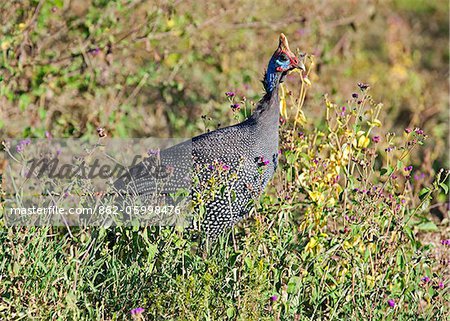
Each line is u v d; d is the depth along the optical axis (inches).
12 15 569.6
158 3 608.7
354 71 761.0
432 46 916.6
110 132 569.3
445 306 405.7
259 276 367.6
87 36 601.0
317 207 415.5
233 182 418.6
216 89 634.8
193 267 386.0
